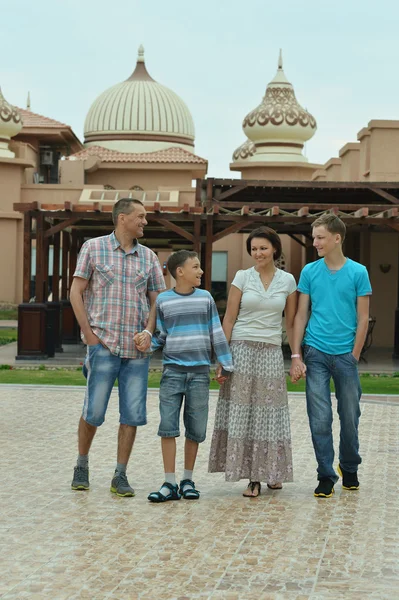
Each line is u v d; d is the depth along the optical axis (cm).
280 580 538
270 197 2439
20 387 1446
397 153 2642
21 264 3956
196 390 747
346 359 763
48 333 2070
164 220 1909
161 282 787
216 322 757
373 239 2633
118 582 532
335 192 2361
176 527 651
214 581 536
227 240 3603
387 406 1299
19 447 946
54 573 547
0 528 642
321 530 648
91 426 759
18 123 3962
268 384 754
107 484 786
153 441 991
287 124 3416
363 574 551
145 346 746
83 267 758
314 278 777
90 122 4909
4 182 3909
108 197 2369
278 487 780
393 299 2641
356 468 778
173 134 4859
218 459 770
